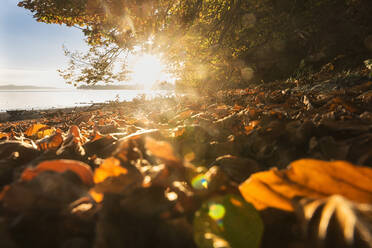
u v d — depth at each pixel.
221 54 2.53
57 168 0.22
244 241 0.17
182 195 0.20
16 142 0.36
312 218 0.15
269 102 0.89
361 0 3.95
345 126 0.34
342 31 4.07
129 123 0.73
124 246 0.16
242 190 0.20
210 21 2.35
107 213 0.17
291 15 3.54
